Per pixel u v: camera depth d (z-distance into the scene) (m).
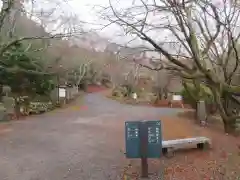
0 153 8.29
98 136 11.04
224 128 11.69
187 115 18.02
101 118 17.39
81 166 6.97
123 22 7.87
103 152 8.41
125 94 42.50
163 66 8.79
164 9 7.60
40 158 7.72
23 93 23.58
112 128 13.15
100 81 66.12
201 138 8.69
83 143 9.72
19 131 12.34
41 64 24.88
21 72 21.88
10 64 20.83
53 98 27.56
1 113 15.92
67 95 33.66
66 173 6.44
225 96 10.91
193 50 7.97
